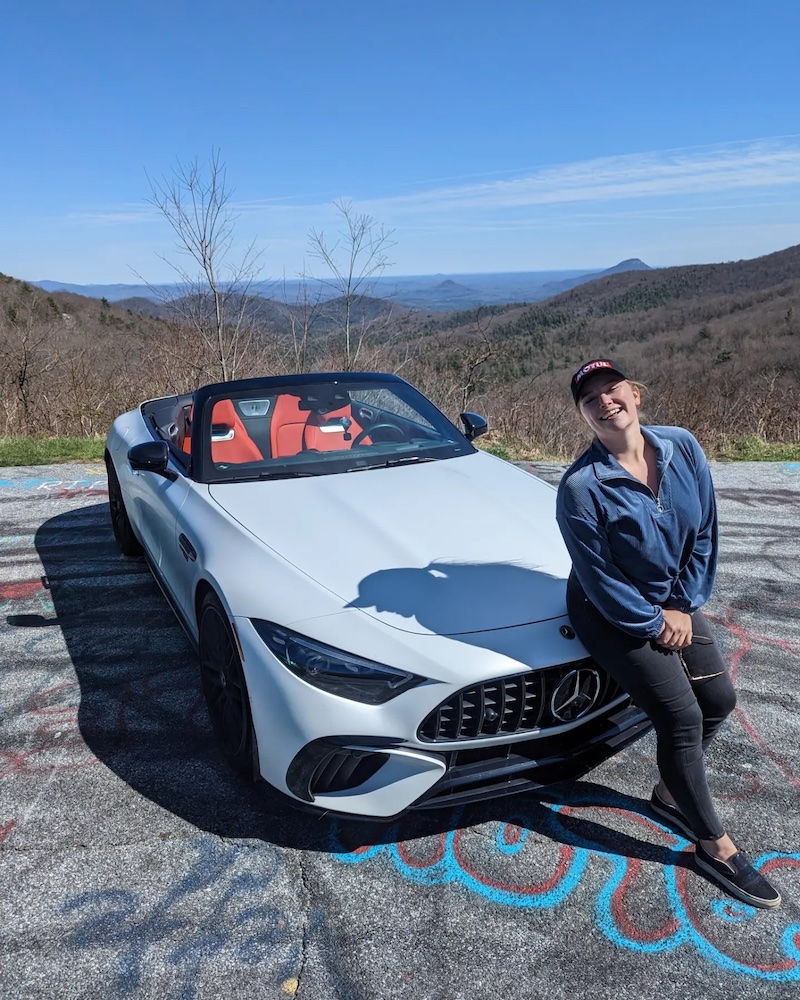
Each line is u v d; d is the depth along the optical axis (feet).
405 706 7.16
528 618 7.74
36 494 21.89
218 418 11.76
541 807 8.52
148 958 6.49
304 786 7.50
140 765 9.19
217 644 8.87
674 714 6.93
